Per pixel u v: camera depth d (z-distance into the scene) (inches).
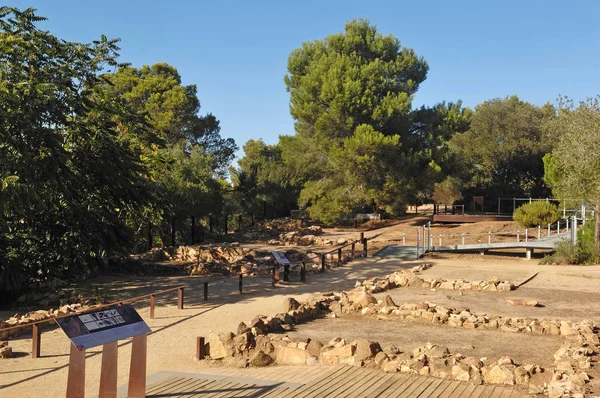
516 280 880.9
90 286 912.3
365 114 1737.2
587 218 1199.6
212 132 2778.1
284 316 585.9
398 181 1695.4
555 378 369.1
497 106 2400.3
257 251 1236.5
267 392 370.3
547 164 1547.7
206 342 499.2
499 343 502.9
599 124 1071.6
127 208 971.9
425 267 1040.2
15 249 821.9
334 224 1961.1
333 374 406.3
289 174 2260.1
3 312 726.5
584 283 858.8
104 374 339.3
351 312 647.8
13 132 705.0
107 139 877.2
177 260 1198.9
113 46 913.5
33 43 780.6
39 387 418.3
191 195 1541.6
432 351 428.1
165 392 379.9
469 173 2368.4
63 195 815.7
